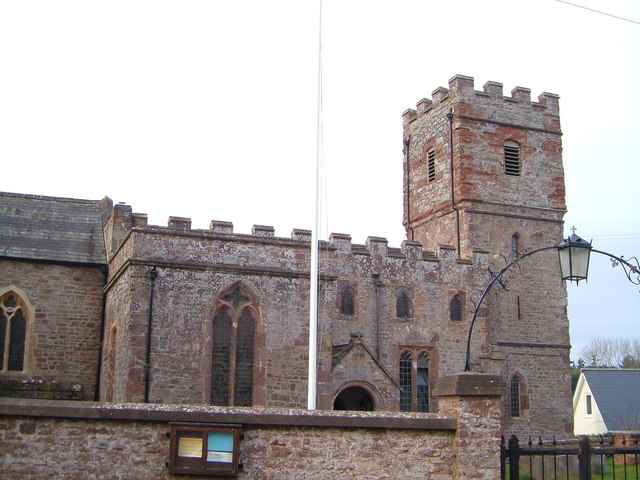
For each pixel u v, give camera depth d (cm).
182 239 2436
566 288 4191
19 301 3053
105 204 3509
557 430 3969
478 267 3803
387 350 3509
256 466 1346
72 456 1291
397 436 1412
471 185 4112
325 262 2608
